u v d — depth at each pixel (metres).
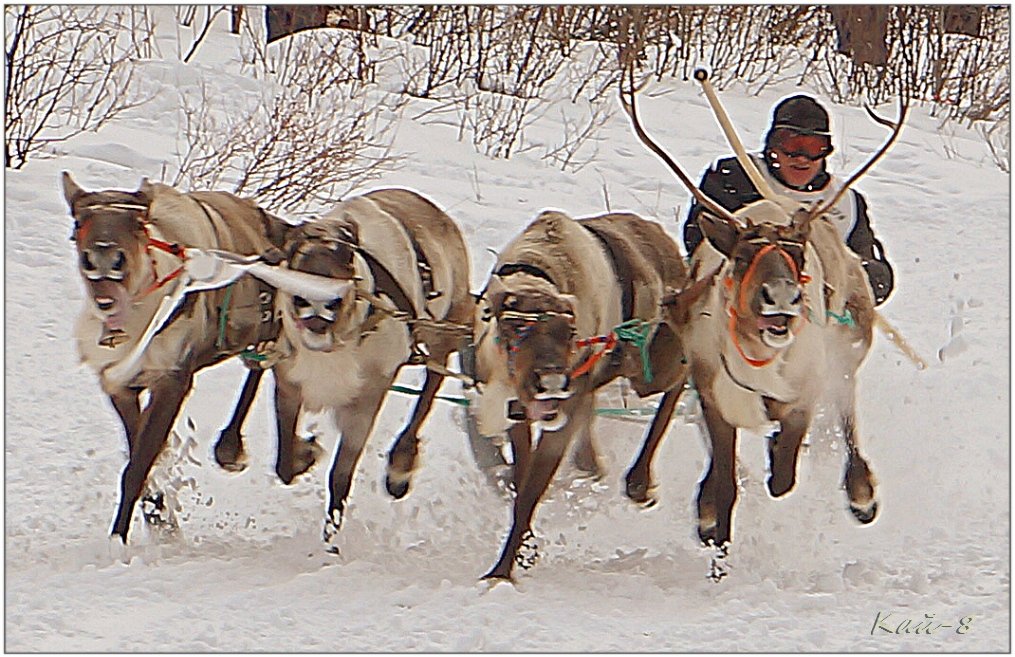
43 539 10.25
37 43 20.44
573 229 10.28
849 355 11.17
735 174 12.07
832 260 10.73
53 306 15.87
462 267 11.70
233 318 10.54
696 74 10.82
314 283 9.97
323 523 10.94
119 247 9.66
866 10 32.34
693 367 10.30
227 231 10.59
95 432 12.95
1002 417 13.74
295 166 20.05
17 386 13.81
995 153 29.25
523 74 27.67
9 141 19.52
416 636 8.45
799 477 11.85
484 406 10.17
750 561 10.06
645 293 10.52
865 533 10.83
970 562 10.16
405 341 10.66
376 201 11.33
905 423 13.40
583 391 9.94
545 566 10.02
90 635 8.36
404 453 11.69
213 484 11.85
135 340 10.05
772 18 32.44
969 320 17.81
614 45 29.62
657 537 10.80
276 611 8.80
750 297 9.61
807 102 12.02
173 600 9.08
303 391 10.61
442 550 10.34
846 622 8.85
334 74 25.91
